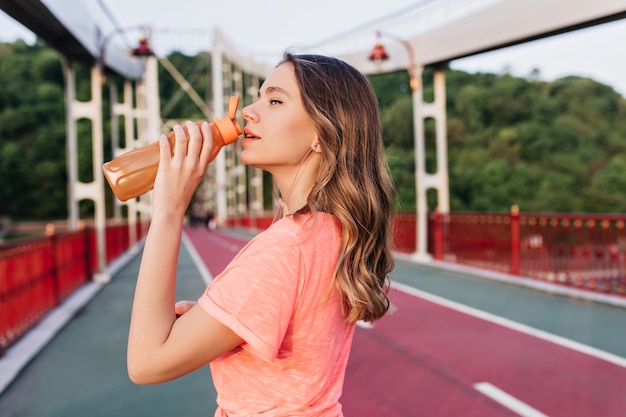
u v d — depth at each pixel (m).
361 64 11.75
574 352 4.47
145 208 22.80
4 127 61.94
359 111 0.92
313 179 0.91
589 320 5.66
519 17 8.23
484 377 3.85
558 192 38.19
